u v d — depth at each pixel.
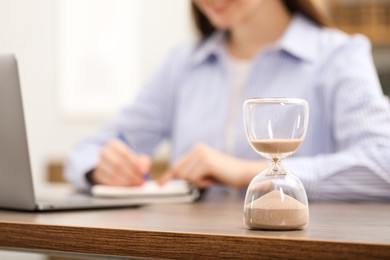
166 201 1.53
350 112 1.84
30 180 1.19
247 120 0.92
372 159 1.53
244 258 0.80
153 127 2.36
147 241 0.87
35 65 3.87
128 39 3.76
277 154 0.92
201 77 2.24
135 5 3.76
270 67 2.09
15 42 3.86
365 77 1.90
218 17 2.05
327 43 2.06
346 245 0.74
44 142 3.84
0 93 1.18
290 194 0.91
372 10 3.20
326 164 1.55
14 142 1.18
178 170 1.71
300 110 0.91
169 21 3.71
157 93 2.36
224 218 1.10
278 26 2.17
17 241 0.99
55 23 3.85
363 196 1.52
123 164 1.76
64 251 0.95
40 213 1.20
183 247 0.85
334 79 1.97
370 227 0.95
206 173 1.67
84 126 3.82
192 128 2.18
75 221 1.02
